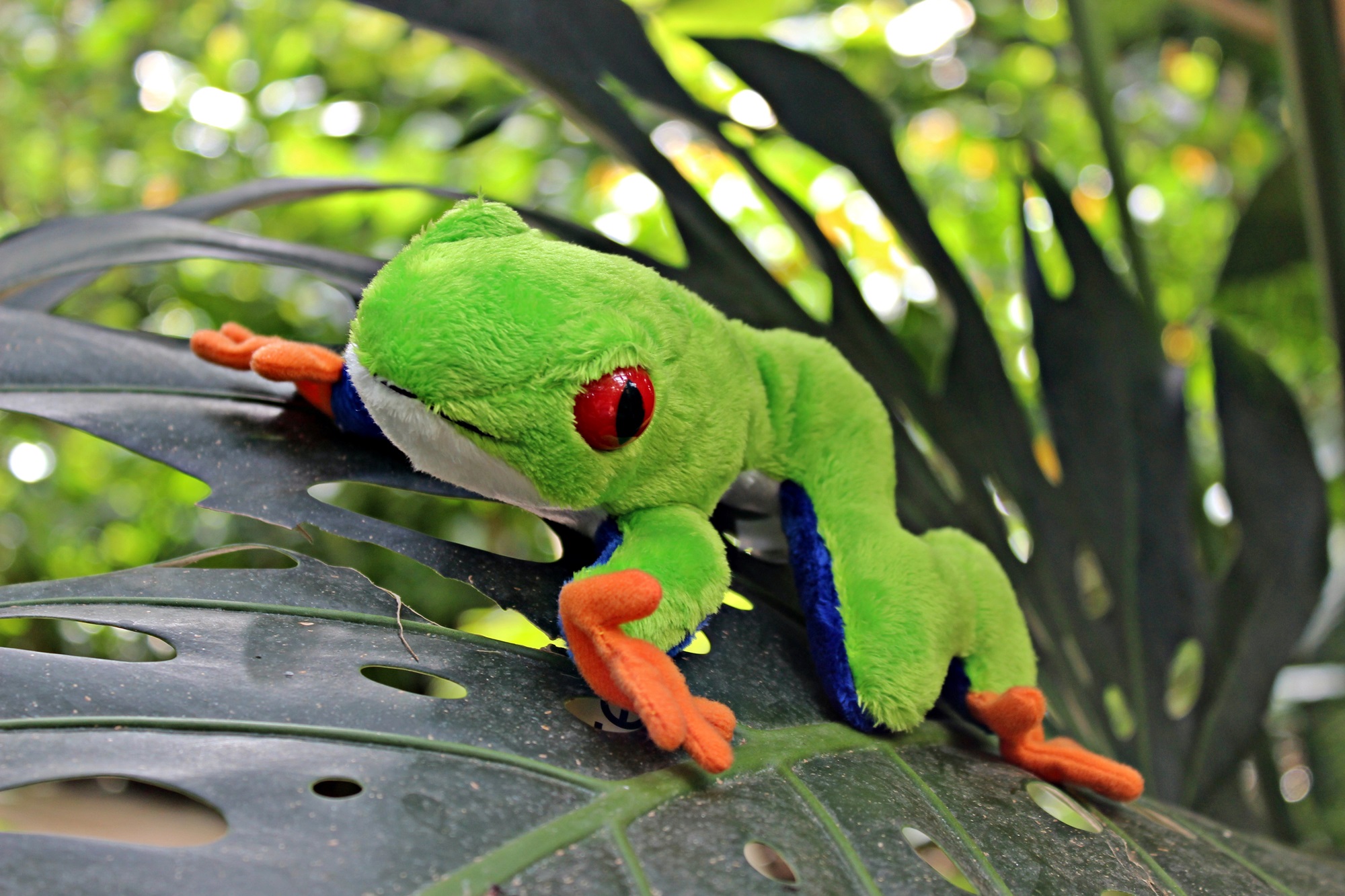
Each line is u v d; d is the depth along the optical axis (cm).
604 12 61
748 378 47
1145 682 65
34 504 115
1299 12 67
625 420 41
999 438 64
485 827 38
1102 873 44
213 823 43
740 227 124
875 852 41
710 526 45
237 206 57
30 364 49
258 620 44
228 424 50
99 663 41
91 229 53
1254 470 71
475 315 40
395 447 46
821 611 47
